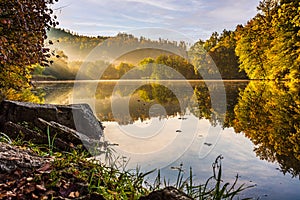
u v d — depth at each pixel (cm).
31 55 591
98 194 236
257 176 453
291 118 947
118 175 343
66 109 645
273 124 866
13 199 222
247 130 784
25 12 546
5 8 537
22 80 661
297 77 2492
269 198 376
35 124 529
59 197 233
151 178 400
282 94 1700
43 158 295
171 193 205
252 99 1534
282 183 426
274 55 3000
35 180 247
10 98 938
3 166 254
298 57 2577
